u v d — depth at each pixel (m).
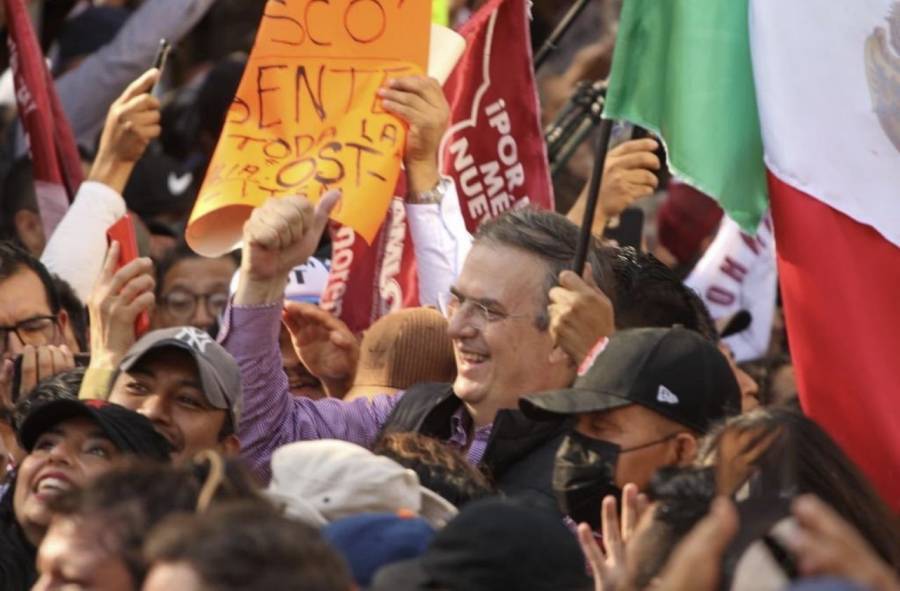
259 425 11.43
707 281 14.84
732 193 11.98
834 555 6.83
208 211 11.84
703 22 11.93
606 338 10.21
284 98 12.06
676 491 8.89
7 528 10.45
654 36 11.86
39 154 14.71
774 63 11.84
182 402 10.80
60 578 8.16
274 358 11.44
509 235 11.20
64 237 13.27
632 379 9.95
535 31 19.42
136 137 13.37
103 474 8.30
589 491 9.98
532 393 10.81
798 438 9.11
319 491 9.28
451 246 12.30
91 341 11.65
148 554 7.10
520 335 11.06
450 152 13.39
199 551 6.93
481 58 13.44
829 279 11.77
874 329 11.70
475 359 11.14
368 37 12.09
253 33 21.31
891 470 11.60
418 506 9.50
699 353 10.08
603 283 11.45
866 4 11.82
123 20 19.36
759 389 14.63
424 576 8.06
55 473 9.98
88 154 17.64
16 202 16.98
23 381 12.13
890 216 11.75
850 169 11.81
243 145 11.99
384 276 13.20
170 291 15.57
